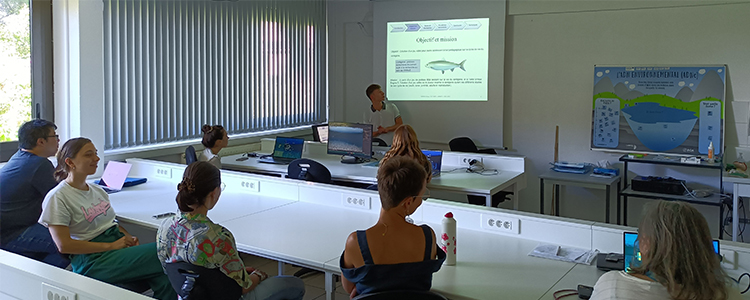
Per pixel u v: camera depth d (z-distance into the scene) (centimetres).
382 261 175
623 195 510
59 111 425
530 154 607
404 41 657
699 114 519
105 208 273
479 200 469
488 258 233
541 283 204
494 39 605
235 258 205
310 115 710
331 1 716
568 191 597
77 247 248
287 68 665
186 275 201
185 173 204
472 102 624
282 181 352
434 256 184
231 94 591
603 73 557
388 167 179
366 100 705
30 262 177
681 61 524
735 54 502
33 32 409
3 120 402
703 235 137
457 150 575
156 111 516
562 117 586
